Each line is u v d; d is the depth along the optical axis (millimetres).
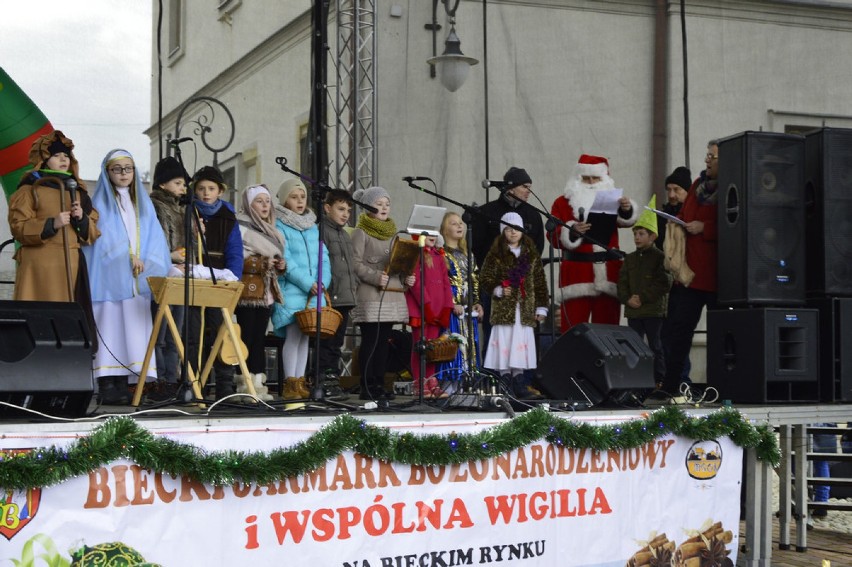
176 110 12344
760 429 5836
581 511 5180
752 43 10656
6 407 4035
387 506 4531
